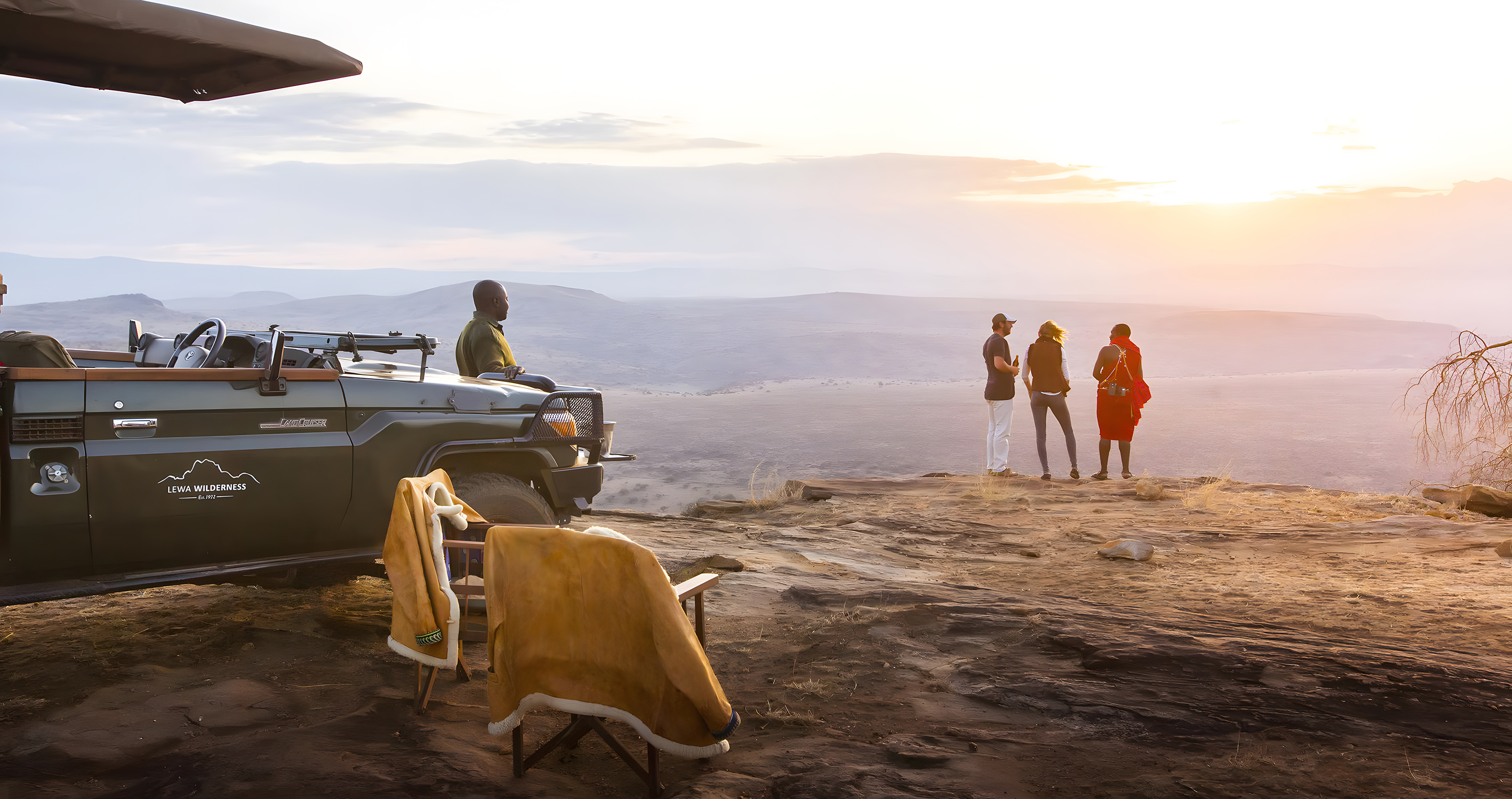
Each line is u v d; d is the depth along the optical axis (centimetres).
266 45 441
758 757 347
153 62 468
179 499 414
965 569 759
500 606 325
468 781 316
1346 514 1009
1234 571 727
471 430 502
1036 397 1288
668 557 734
